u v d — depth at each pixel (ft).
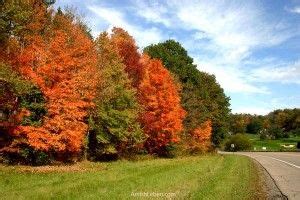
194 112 201.16
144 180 66.90
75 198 47.50
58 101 92.94
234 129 571.69
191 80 230.48
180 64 219.61
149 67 148.05
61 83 93.45
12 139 93.15
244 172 90.22
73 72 96.84
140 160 136.46
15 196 48.39
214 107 250.78
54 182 63.10
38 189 54.85
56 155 109.40
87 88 103.55
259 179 76.95
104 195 50.01
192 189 56.13
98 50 119.96
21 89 79.05
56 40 93.09
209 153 224.94
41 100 95.30
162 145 160.15
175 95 151.12
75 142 97.71
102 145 124.88
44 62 90.48
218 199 47.70
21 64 87.61
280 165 123.13
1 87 82.89
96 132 121.39
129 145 136.67
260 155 212.02
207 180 68.44
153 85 146.30
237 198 49.32
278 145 459.32
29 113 88.79
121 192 52.85
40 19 92.89
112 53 121.80
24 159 98.07
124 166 101.30
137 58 157.17
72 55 98.84
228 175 79.15
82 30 112.98
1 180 63.67
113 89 117.60
